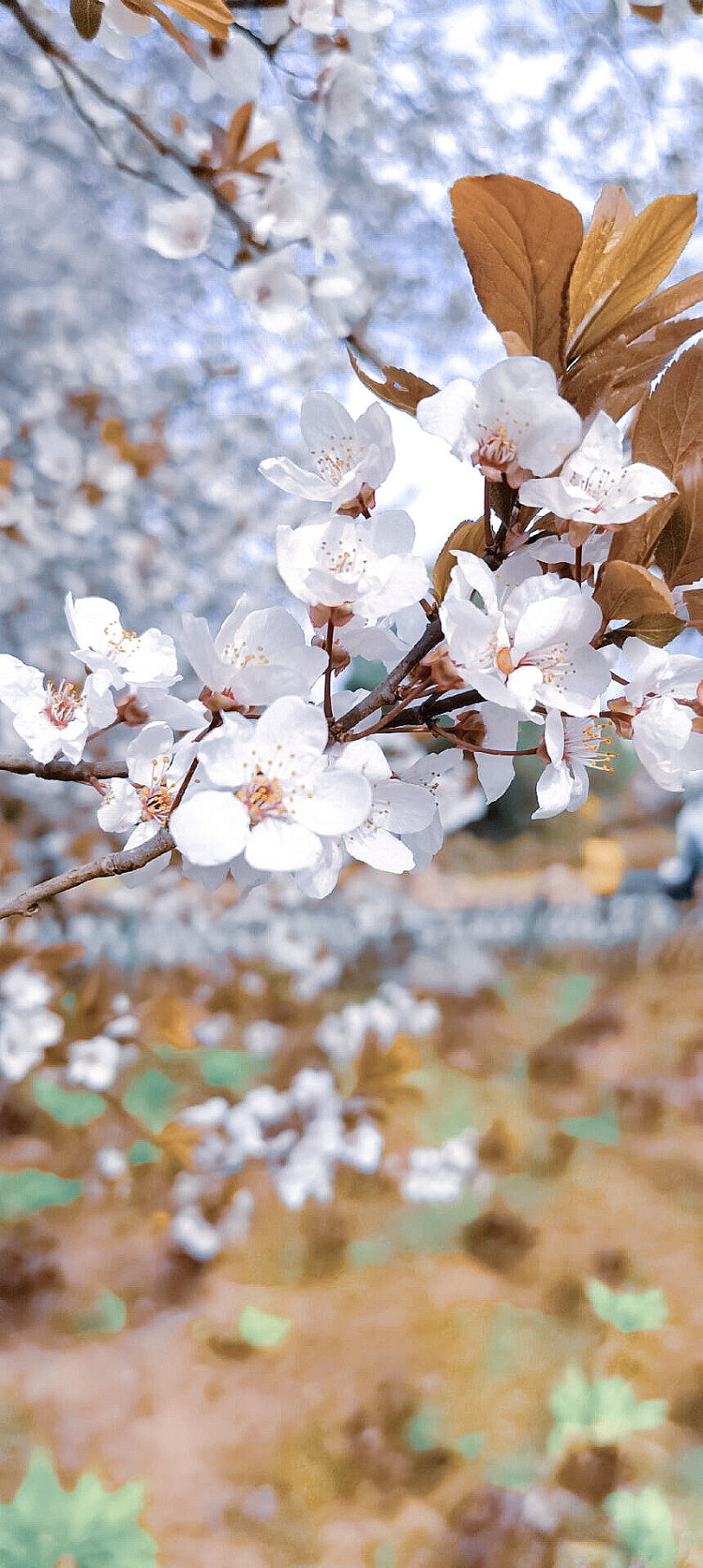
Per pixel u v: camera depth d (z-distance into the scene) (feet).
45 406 6.74
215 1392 3.60
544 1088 6.48
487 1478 3.22
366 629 1.10
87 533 7.20
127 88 3.15
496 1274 4.34
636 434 1.06
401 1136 5.52
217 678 1.06
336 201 5.52
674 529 1.06
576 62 5.14
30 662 6.93
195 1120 4.30
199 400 7.50
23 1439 3.35
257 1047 5.45
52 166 6.27
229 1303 4.09
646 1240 4.58
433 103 5.35
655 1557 2.86
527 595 1.04
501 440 1.05
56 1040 4.14
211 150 1.84
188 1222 4.20
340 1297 4.17
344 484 1.05
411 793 1.09
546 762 1.06
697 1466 3.25
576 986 9.37
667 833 14.82
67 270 7.03
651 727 1.05
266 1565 2.94
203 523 7.68
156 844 1.05
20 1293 3.97
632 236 1.05
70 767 1.14
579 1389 3.17
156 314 7.31
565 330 1.06
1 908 1.04
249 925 7.86
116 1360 3.75
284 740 1.01
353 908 8.93
